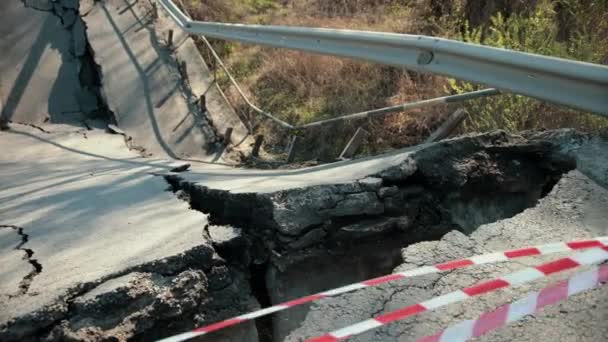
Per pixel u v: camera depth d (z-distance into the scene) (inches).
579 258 72.0
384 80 261.7
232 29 237.1
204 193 133.6
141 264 94.3
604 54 212.4
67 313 84.4
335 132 244.7
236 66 317.7
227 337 98.8
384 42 139.6
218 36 253.3
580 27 242.2
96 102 296.4
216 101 289.3
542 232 95.7
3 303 85.8
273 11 391.5
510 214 123.5
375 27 325.1
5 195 157.9
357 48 154.5
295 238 107.3
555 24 239.1
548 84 103.5
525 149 122.2
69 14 341.1
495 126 186.5
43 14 339.3
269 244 110.6
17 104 284.5
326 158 237.8
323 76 278.8
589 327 72.9
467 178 117.3
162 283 92.7
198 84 301.1
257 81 299.3
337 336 69.4
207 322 95.9
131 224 119.4
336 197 111.3
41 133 260.1
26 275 95.5
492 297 81.6
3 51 313.4
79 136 257.0
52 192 154.9
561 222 97.4
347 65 278.8
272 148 257.6
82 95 299.3
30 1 344.2
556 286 69.8
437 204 119.4
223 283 99.9
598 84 93.8
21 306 83.7
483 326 66.4
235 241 107.9
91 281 89.0
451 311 80.0
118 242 107.7
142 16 348.8
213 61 317.7
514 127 181.0
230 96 295.4
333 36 160.4
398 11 351.6
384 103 245.8
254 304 103.7
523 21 218.4
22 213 134.2
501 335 73.6
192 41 333.4
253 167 228.5
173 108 281.4
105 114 289.0
